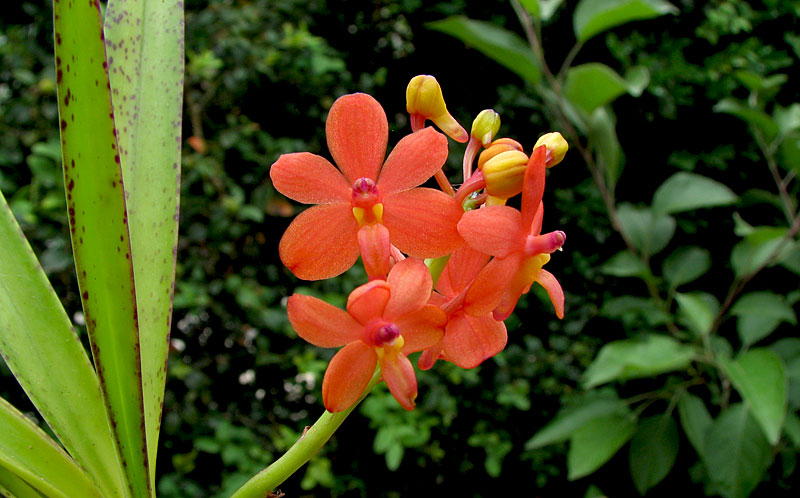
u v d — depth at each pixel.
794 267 0.40
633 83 0.38
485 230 0.13
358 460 0.52
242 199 0.46
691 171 0.56
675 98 0.53
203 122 0.49
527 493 0.55
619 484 0.53
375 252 0.13
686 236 0.55
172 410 0.44
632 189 0.56
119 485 0.15
